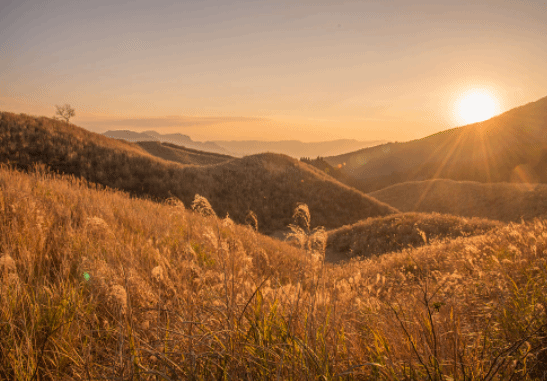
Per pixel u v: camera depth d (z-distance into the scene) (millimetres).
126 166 33500
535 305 2502
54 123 35688
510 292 2951
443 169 119875
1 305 2436
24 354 2092
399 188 57969
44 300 2709
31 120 33469
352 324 2537
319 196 42375
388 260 9789
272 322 2189
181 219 7555
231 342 1918
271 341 2029
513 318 2477
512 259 4254
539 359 2062
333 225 38281
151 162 36406
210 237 2508
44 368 2062
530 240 4906
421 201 49125
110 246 3795
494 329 2357
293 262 7172
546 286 2930
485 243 6770
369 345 2266
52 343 2270
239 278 2586
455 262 5871
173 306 2545
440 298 3025
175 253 4824
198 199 2520
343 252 21125
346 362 2010
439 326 2299
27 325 2342
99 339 2359
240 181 40906
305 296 2545
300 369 1732
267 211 37531
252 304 2383
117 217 6941
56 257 3838
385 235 20141
